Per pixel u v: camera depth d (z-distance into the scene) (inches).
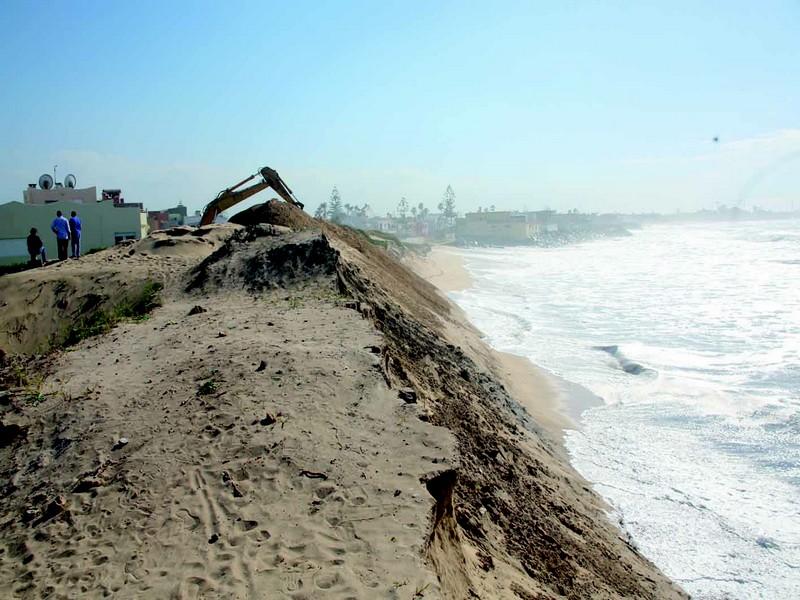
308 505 260.7
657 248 4158.5
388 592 208.8
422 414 343.9
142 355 469.1
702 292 1743.4
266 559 230.8
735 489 542.9
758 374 883.4
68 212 1648.6
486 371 795.4
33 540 265.0
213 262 752.3
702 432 676.1
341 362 402.0
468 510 357.7
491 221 6146.7
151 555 242.8
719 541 465.4
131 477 294.8
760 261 2598.4
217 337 480.1
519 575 324.5
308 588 213.3
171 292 703.1
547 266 3075.8
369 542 235.3
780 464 585.6
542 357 1043.3
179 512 265.9
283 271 684.1
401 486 270.2
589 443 657.0
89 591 227.6
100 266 867.4
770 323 1245.1
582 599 341.4
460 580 261.0
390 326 687.1
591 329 1282.0
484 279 2460.6
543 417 734.5
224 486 278.7
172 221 3063.5
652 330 1237.1
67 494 291.6
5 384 435.2
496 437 528.4
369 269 1030.4
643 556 446.3
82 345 537.0
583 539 426.0
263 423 324.5
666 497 533.3
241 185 1348.4
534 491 462.3
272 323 509.4
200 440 317.1
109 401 379.6
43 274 824.3
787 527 479.2
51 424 364.2
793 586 408.8
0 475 327.6
